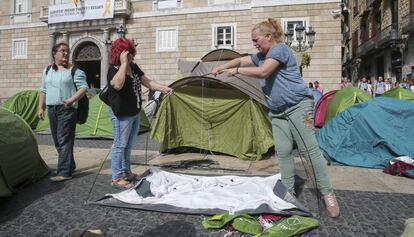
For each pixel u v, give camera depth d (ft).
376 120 21.52
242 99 23.66
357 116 21.93
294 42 66.49
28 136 16.78
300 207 12.32
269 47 12.80
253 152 23.20
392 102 22.07
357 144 21.47
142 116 38.37
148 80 16.78
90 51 87.35
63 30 87.15
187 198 13.69
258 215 12.07
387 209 13.00
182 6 78.89
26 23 92.43
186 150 25.96
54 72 16.84
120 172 16.11
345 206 13.32
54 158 23.25
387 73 84.64
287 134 13.33
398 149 20.48
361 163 20.72
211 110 24.44
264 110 23.58
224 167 20.72
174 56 79.25
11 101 42.55
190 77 23.03
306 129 12.49
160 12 80.07
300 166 19.94
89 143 31.27
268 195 13.61
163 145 24.71
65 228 11.48
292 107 12.57
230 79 22.84
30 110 43.14
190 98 24.90
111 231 11.19
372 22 95.40
